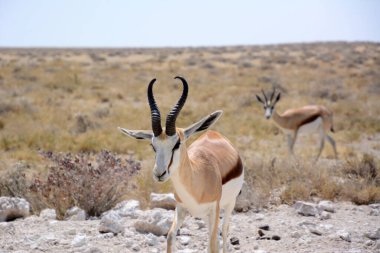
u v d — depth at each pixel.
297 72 80.62
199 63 99.62
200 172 10.41
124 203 16.98
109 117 39.66
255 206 17.22
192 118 40.06
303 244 13.13
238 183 12.09
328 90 55.81
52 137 31.53
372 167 22.48
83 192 16.30
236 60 108.69
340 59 106.81
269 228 14.52
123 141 31.14
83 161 17.03
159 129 9.74
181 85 62.06
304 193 18.53
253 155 26.91
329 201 18.06
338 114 44.59
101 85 61.84
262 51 146.62
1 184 18.16
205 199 10.49
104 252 12.17
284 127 29.92
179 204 10.69
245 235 13.99
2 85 59.00
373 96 55.16
